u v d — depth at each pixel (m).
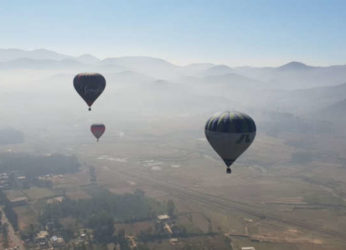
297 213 150.12
